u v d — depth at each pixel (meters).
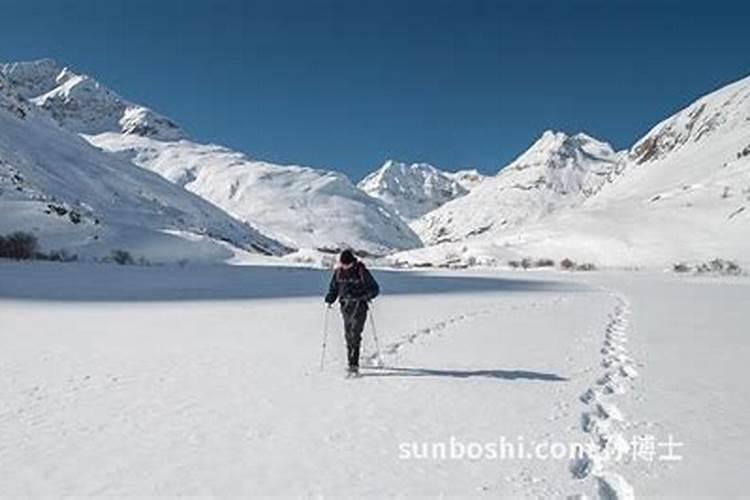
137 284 41.47
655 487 7.36
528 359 14.95
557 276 63.59
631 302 31.02
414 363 14.49
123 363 14.44
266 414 10.29
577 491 7.22
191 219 175.38
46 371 13.53
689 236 98.19
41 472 7.90
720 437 9.06
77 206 127.50
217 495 7.22
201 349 16.28
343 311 13.22
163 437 9.16
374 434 9.27
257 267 75.44
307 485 7.46
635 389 11.95
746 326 21.12
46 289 36.28
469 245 110.62
